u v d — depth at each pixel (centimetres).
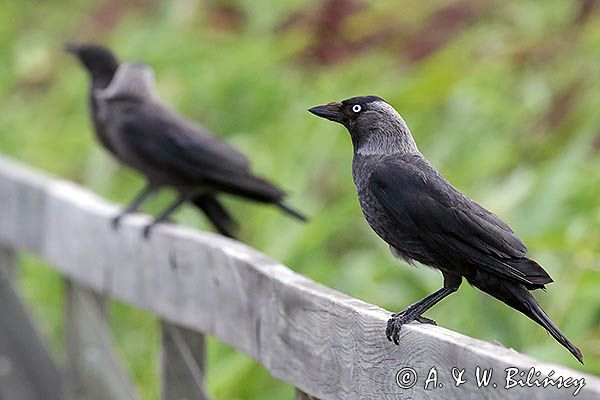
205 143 1095
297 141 1296
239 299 686
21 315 984
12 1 2058
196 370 775
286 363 632
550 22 1342
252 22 1648
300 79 1478
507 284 666
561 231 950
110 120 1153
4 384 980
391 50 1435
